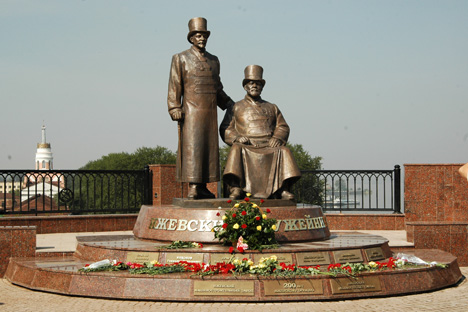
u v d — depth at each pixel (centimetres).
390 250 1135
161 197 1700
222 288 887
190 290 888
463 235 1277
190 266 934
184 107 1188
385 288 935
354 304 877
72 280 942
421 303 888
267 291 886
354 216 1642
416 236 1274
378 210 1712
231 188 1174
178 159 1197
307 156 3064
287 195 1167
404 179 1623
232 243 1007
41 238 1423
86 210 1652
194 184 1180
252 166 1171
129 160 4184
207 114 1182
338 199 1788
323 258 993
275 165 1173
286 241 1069
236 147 1176
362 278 927
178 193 1727
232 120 1243
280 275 896
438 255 1158
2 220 1487
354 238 1162
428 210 1611
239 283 889
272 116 1241
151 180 1731
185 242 1027
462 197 1595
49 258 1116
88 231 1574
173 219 1091
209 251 974
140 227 1154
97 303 884
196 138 1172
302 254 984
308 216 1111
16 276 1040
